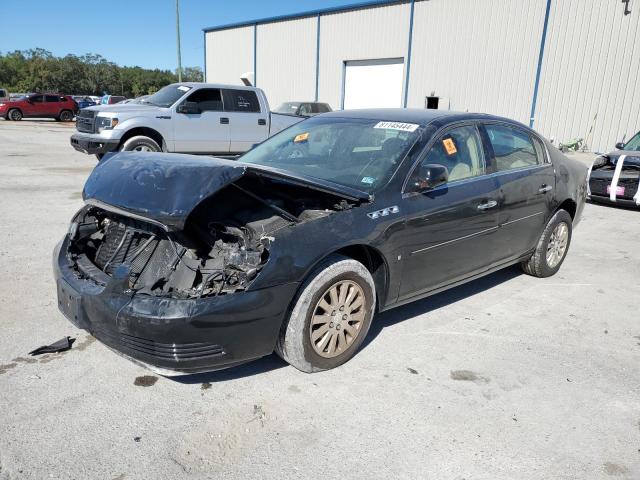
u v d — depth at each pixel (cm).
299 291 306
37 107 3120
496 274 541
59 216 709
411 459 255
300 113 2055
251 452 256
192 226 321
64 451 251
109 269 323
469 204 398
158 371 281
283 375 326
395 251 349
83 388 304
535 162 491
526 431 280
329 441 266
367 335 386
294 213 334
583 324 422
